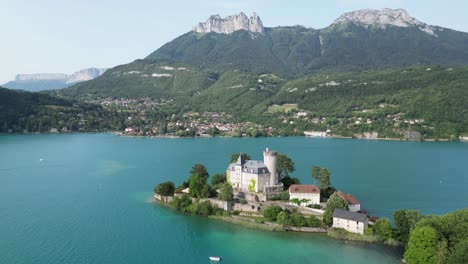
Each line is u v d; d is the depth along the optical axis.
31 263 162.00
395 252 169.25
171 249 175.88
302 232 192.25
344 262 160.38
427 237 149.62
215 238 187.00
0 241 183.25
